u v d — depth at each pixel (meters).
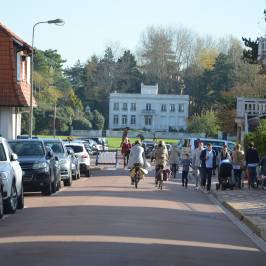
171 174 72.06
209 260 22.84
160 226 31.03
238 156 57.00
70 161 57.31
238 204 42.97
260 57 71.81
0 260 21.55
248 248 26.64
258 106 93.00
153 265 21.06
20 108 87.69
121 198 44.56
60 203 40.72
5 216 34.25
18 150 47.53
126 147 85.81
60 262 21.11
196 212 39.22
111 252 23.14
